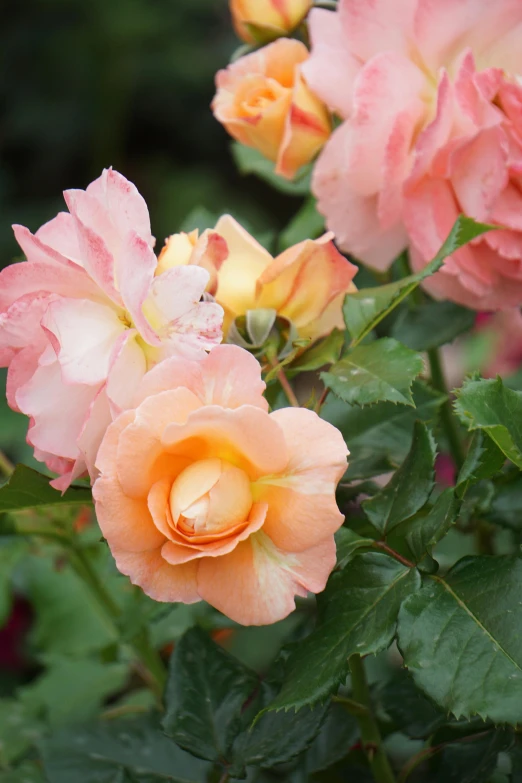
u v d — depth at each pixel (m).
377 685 0.75
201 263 0.62
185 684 0.66
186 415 0.57
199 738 0.64
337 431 0.57
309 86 0.70
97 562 0.87
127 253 0.58
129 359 0.59
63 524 0.78
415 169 0.68
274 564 0.58
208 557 0.58
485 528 0.75
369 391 0.61
